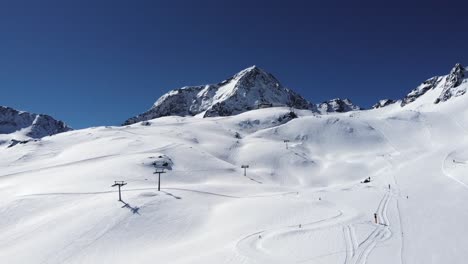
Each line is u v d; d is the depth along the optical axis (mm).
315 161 149875
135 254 41312
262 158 145500
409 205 53812
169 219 52406
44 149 153750
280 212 51250
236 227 45094
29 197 65438
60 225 49969
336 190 78750
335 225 41344
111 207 55031
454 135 178125
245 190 78875
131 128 198375
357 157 157000
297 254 30562
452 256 29641
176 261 33844
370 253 30422
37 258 40844
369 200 60531
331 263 28062
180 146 138500
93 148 141000
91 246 43500
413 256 29625
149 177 91812
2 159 140500
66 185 77562
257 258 29953
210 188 76375
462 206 50375
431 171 94875
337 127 197625
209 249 36250
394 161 138000
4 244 45844
